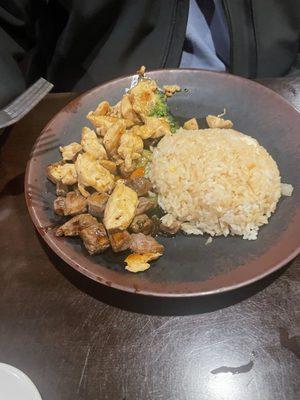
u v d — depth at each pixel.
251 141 0.33
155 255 0.28
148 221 0.30
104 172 0.32
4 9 0.46
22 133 0.37
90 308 0.27
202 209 0.30
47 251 0.30
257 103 0.36
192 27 0.45
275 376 0.24
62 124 0.35
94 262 0.28
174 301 0.27
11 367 0.23
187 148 0.32
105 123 0.35
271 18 0.44
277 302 0.27
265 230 0.29
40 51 0.50
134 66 0.46
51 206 0.31
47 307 0.27
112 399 0.24
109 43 0.46
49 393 0.24
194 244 0.29
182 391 0.24
